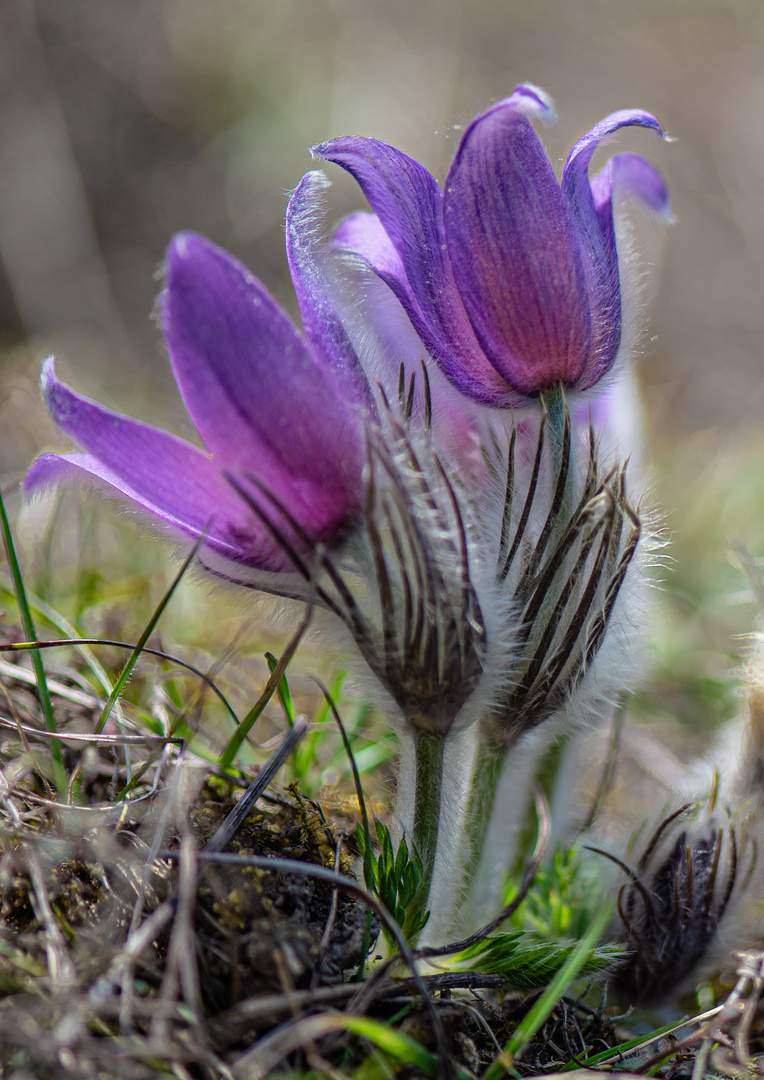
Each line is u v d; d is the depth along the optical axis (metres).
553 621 0.44
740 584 0.61
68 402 0.42
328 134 1.17
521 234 0.43
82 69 1.16
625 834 0.47
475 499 0.45
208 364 0.42
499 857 0.47
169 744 0.46
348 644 0.43
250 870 0.43
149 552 0.56
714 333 1.00
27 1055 0.41
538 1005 0.43
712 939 0.46
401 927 0.44
